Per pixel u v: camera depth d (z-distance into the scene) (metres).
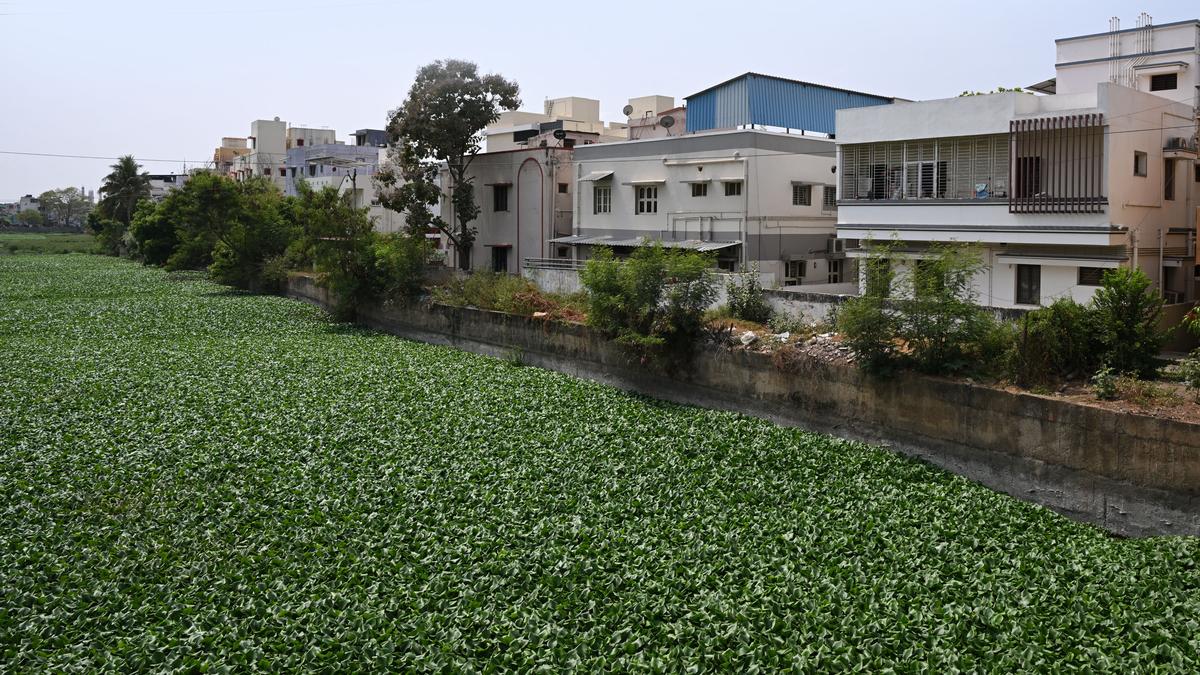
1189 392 18.11
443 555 15.11
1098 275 27.81
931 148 30.62
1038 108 28.33
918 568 14.59
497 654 11.95
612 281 28.12
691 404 26.72
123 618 12.95
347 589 13.89
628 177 42.69
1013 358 19.69
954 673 11.28
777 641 12.09
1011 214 28.78
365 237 44.22
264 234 60.59
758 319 27.62
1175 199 30.58
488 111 48.06
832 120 43.47
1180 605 12.99
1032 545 15.55
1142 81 34.16
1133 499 17.08
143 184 117.00
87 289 60.88
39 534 15.89
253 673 11.60
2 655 11.99
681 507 17.48
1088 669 11.27
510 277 39.84
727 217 38.31
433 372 30.67
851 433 22.34
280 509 17.25
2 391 26.50
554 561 14.82
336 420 23.48
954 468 20.11
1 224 177.25
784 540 15.67
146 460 20.05
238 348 35.75
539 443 21.53
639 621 12.77
